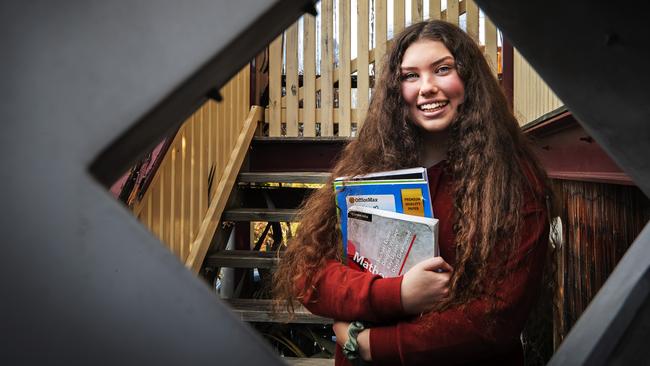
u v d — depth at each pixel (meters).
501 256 0.79
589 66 0.25
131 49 0.23
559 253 2.30
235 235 3.82
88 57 0.23
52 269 0.22
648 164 0.26
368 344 0.81
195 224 2.58
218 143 2.88
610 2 0.25
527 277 0.79
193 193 2.54
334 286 0.88
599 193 1.83
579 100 0.26
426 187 0.84
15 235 0.22
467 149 0.87
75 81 0.23
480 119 0.89
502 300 0.77
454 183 0.88
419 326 0.78
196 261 2.50
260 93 3.84
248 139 3.35
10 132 0.22
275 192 3.58
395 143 0.96
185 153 2.47
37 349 0.22
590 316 0.30
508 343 0.78
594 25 0.25
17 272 0.22
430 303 0.79
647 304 0.27
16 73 0.23
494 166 0.85
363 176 0.92
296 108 3.67
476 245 0.80
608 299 0.29
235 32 0.23
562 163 2.08
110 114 0.23
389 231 0.85
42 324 0.22
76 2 0.23
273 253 2.69
